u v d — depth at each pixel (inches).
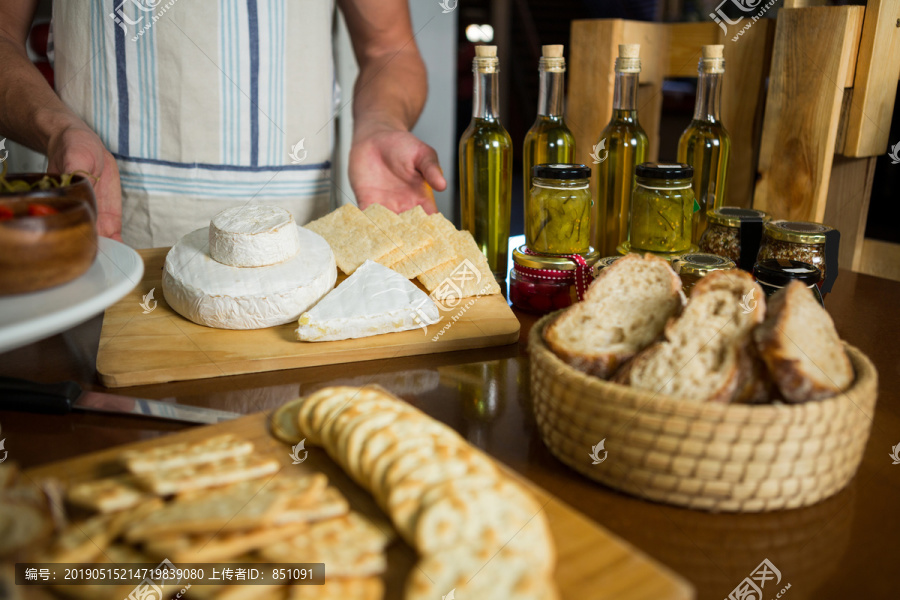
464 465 17.2
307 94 43.2
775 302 19.3
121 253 24.8
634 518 18.1
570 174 31.8
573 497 18.9
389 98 47.5
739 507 18.0
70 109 37.9
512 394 25.5
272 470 17.9
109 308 31.1
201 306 29.0
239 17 38.8
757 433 16.6
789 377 17.2
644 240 33.2
